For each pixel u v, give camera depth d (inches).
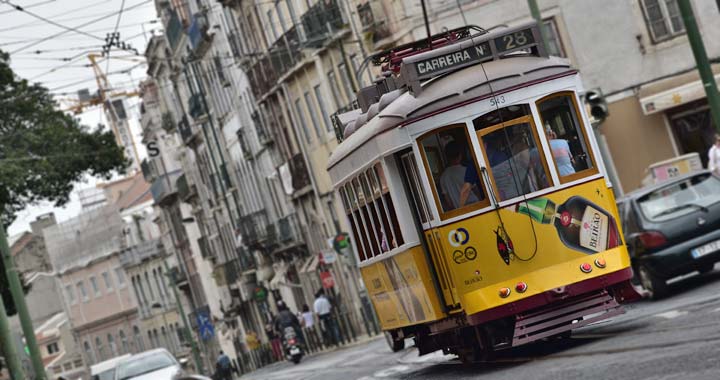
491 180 882.8
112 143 2928.2
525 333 877.8
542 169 888.3
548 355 876.6
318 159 3198.8
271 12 3218.5
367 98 1045.2
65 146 2861.7
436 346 1040.2
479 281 880.9
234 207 4313.5
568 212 885.8
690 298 1033.5
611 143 2439.7
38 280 7701.8
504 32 906.7
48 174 2802.7
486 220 882.1
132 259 6427.2
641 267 1149.1
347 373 1517.0
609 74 2429.9
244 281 4443.9
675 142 2397.9
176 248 5880.9
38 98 2888.8
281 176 3491.6
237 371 3897.6
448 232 886.4
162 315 6314.0
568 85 898.7
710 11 2369.6
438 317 922.7
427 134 891.4
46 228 7126.0
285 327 2709.2
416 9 2495.1
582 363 765.9
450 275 891.4
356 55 2758.4
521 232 880.3
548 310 882.1
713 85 1296.8
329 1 2778.1
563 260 880.9
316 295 2674.7
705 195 1146.7
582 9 2447.1
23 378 1916.8
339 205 3125.0
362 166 990.4
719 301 904.3
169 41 4611.2
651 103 2372.0
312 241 3430.1
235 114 3853.3
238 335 5009.8
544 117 893.2
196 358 4731.8
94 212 6860.2
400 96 923.4
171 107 5059.1
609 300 887.7
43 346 7504.9
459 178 888.3
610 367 704.4
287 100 3272.6
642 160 2418.8
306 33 2918.3
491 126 885.8
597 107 1595.7
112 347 6919.3
